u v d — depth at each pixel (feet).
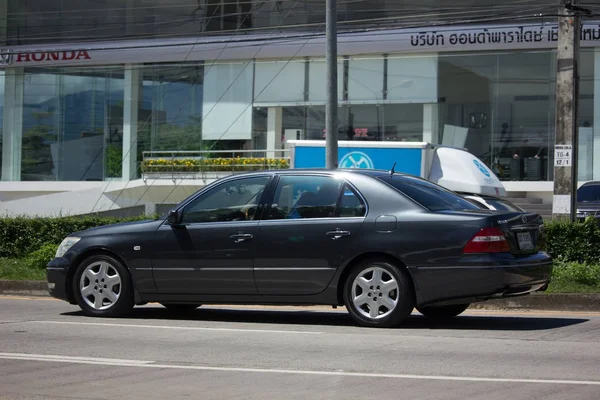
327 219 41.47
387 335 38.96
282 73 130.41
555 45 116.78
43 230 76.23
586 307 50.96
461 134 122.83
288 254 41.65
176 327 42.16
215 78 133.59
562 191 67.46
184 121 135.23
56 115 141.49
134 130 137.59
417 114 124.77
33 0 139.95
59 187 140.36
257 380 29.07
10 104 143.23
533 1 117.19
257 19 130.31
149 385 28.50
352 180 41.78
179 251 43.65
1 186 143.13
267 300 42.34
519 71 120.06
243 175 44.06
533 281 40.22
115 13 136.46
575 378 29.19
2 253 76.64
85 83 139.85
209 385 28.37
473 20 118.83
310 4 127.65
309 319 45.96
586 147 118.21
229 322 44.47
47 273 46.93
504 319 45.73
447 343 36.73
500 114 120.88
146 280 44.47
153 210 131.03
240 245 42.50
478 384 28.19
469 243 38.99
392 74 125.80
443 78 123.44
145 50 134.92
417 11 122.52
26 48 140.15
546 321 44.80
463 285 39.04
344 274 41.22
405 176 43.47
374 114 126.82
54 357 33.73
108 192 132.67
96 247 45.55
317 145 89.45
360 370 30.66
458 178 83.30
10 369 31.48
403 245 39.83
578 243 61.21
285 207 42.47
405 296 40.06
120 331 40.78
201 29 132.98
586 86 117.91
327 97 71.87
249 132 132.26
